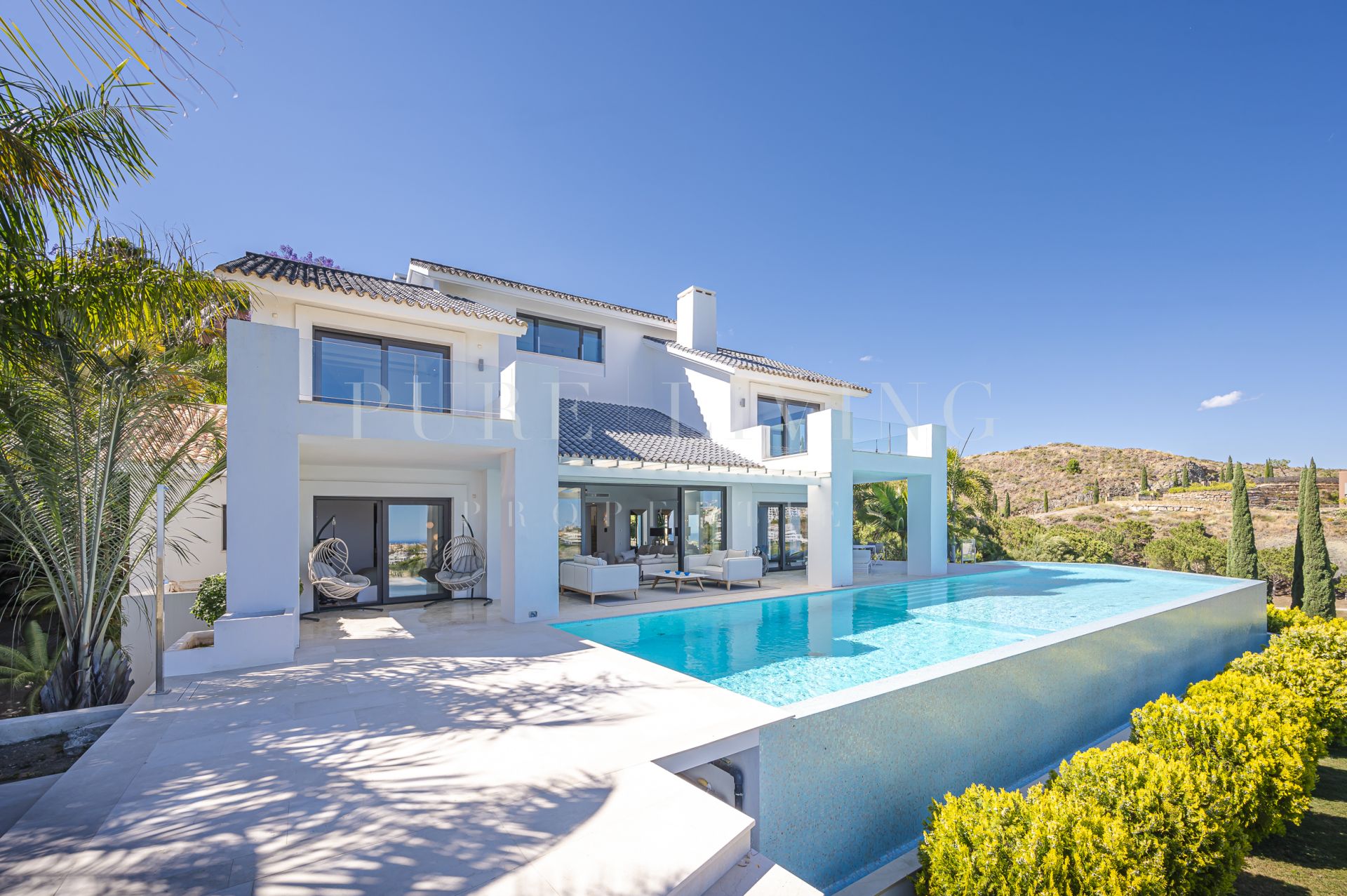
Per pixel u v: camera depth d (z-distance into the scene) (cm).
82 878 316
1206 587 1827
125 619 929
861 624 1248
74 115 583
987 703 764
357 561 1299
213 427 896
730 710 583
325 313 1235
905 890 564
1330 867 713
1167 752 707
